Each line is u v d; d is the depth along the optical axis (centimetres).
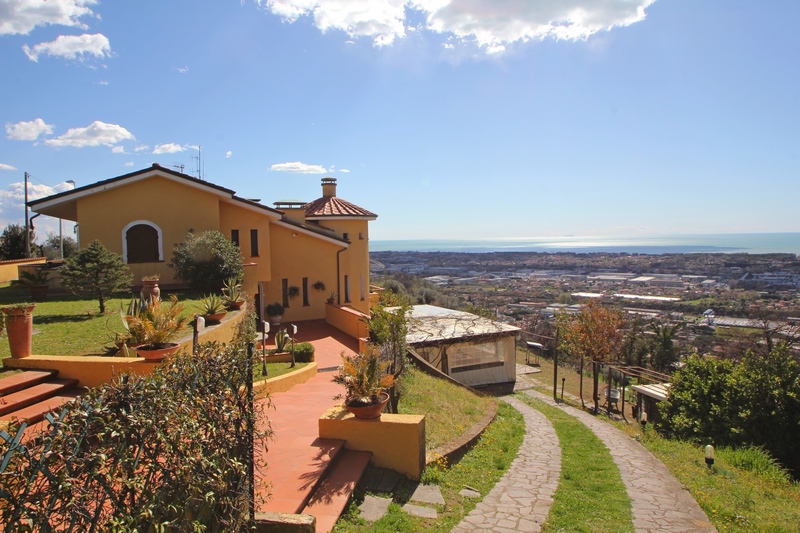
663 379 2089
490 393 2397
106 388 315
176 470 348
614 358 3300
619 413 2202
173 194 1847
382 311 1338
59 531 261
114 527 282
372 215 2600
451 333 2445
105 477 287
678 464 1027
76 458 272
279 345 1386
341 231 2509
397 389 1146
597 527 666
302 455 702
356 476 674
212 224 1906
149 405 329
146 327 873
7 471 241
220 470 403
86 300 1516
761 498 841
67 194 1697
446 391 1445
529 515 695
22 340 843
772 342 2731
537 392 2533
